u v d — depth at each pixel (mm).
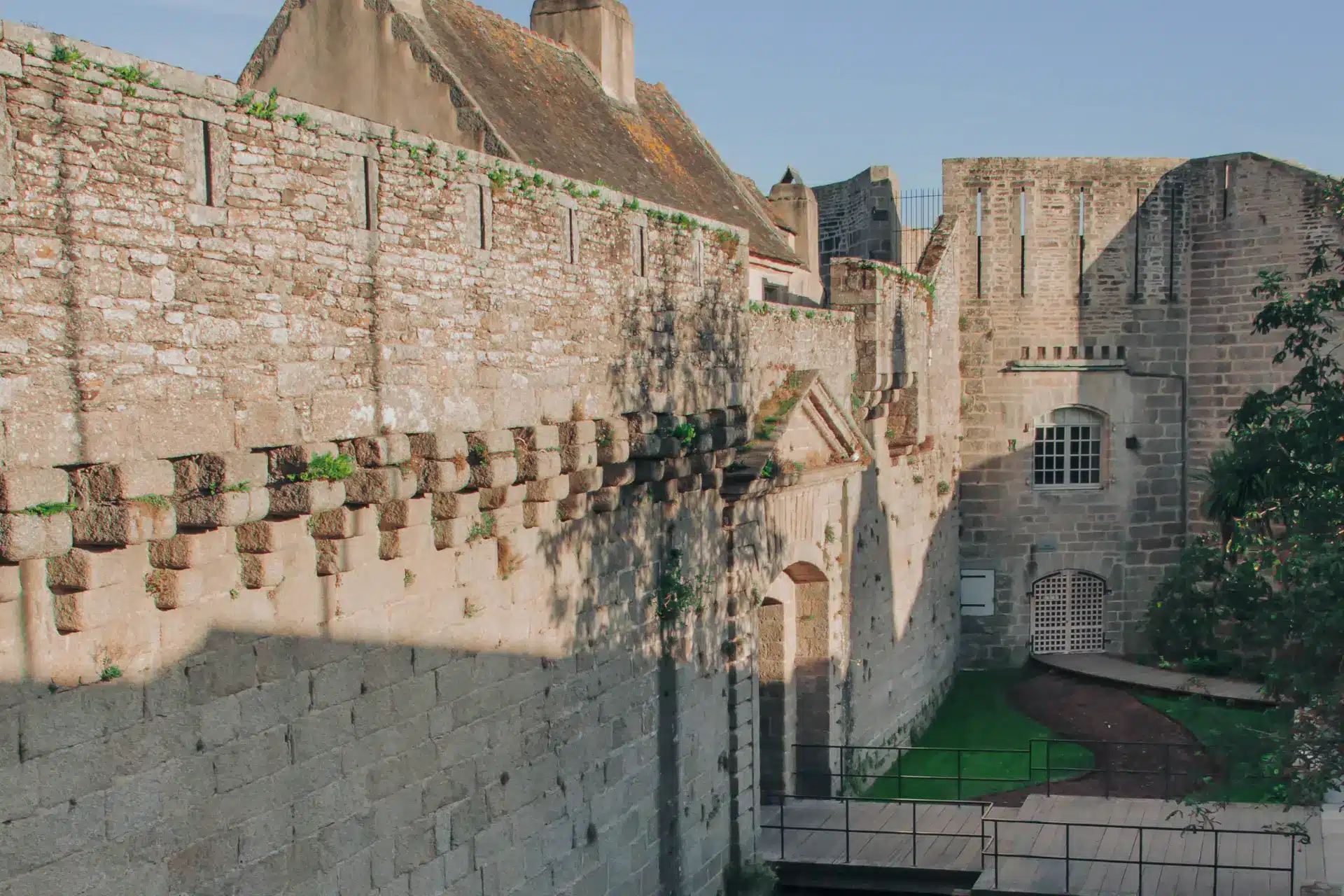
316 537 10969
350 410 11102
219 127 9844
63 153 8695
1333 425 16406
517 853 13812
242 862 10273
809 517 22594
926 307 29453
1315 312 16969
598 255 14812
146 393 9258
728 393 18156
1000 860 19844
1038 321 33219
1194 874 19141
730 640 19094
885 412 26609
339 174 10961
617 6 25125
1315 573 15414
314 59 19500
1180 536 33688
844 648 24391
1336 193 18594
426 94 18828
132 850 9289
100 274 8938
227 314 9922
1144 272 33188
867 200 34844
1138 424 33469
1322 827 20938
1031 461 33344
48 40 8594
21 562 8383
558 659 14562
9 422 8305
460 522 12594
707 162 26797
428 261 12000
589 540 15188
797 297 27562
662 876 16984
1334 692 15836
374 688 11695
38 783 8617
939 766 26688
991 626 33562
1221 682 29141
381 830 11820
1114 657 33281
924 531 30078
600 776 15484
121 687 9188
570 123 21828
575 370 14391
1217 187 32812
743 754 19406
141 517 8805
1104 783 24781
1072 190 33094
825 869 19875
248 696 10312
